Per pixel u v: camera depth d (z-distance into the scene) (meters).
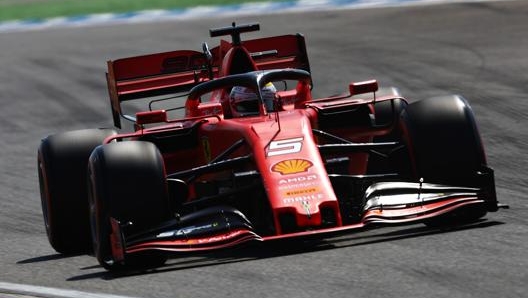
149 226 26.28
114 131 31.30
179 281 23.86
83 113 59.38
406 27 73.56
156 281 24.11
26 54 84.94
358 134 30.56
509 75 54.59
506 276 21.81
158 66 38.31
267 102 30.70
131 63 38.03
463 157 27.55
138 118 28.41
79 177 30.09
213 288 22.84
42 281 25.61
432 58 61.81
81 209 30.02
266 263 24.75
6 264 28.80
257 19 87.50
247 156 27.44
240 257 26.11
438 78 56.31
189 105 31.50
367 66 62.06
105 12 105.94
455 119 27.94
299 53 38.47
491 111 46.91
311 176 26.08
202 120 30.61
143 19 97.38
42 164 30.41
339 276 22.84
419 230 27.28
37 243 32.12
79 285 24.56
